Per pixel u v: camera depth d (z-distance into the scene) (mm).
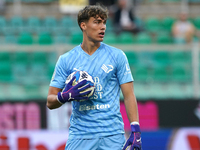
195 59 24141
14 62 24125
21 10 44781
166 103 22719
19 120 22266
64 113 22312
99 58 11117
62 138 22109
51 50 23969
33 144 22094
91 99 10922
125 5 37250
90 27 10930
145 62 24469
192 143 22438
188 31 35062
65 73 11320
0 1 44031
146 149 22391
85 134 10984
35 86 24125
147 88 24609
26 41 34906
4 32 38250
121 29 36938
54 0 46219
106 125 10930
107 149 10898
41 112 22297
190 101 22750
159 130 22484
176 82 24359
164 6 47188
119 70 11195
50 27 40656
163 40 34031
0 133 22219
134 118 11000
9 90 24062
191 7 47844
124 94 11211
